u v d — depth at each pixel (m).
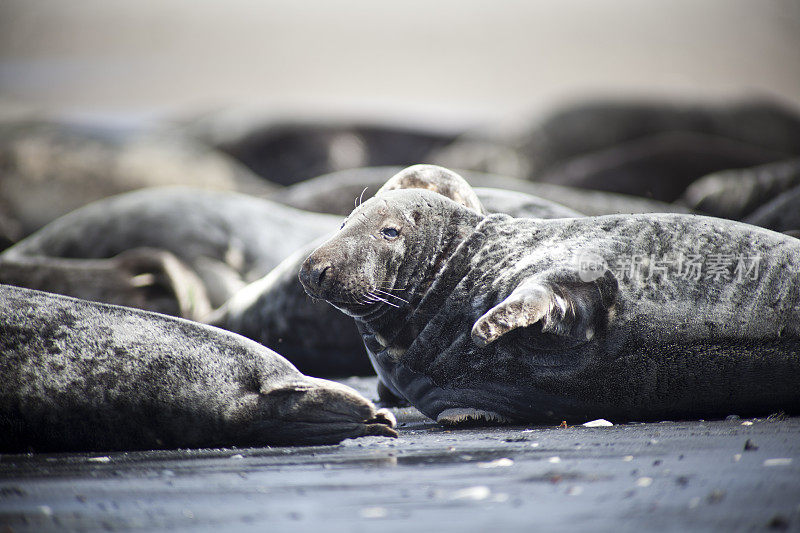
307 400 18.23
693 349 19.42
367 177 47.41
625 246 19.52
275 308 29.45
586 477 12.79
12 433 17.62
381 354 21.45
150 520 11.33
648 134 89.19
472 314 19.89
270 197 46.94
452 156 89.50
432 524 10.48
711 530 9.80
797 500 10.95
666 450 14.98
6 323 17.86
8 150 60.66
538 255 19.61
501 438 17.77
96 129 66.81
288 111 111.44
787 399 20.25
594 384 19.62
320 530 10.41
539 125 89.19
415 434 19.30
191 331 18.52
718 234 19.94
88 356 17.89
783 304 19.52
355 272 19.91
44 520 11.50
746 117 90.44
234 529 10.66
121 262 35.25
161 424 17.92
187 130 99.19
